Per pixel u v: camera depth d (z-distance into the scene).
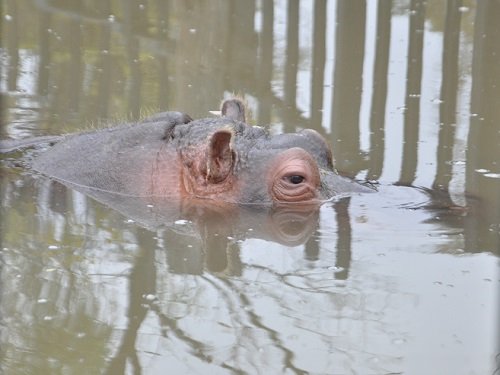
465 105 17.12
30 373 8.15
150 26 21.91
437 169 14.02
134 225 11.81
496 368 8.15
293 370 8.19
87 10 23.09
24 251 10.80
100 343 8.69
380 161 14.36
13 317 9.15
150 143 13.11
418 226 11.60
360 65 19.36
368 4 22.62
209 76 18.78
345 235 11.37
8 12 22.64
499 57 19.33
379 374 8.09
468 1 22.84
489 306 9.37
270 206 12.32
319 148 12.96
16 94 17.67
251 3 23.23
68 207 12.36
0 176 13.43
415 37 20.67
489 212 12.14
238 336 8.80
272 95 17.69
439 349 8.50
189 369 8.23
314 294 9.70
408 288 9.82
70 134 14.83
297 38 21.05
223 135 12.27
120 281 10.05
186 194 12.64
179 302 9.53
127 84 18.28
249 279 10.13
